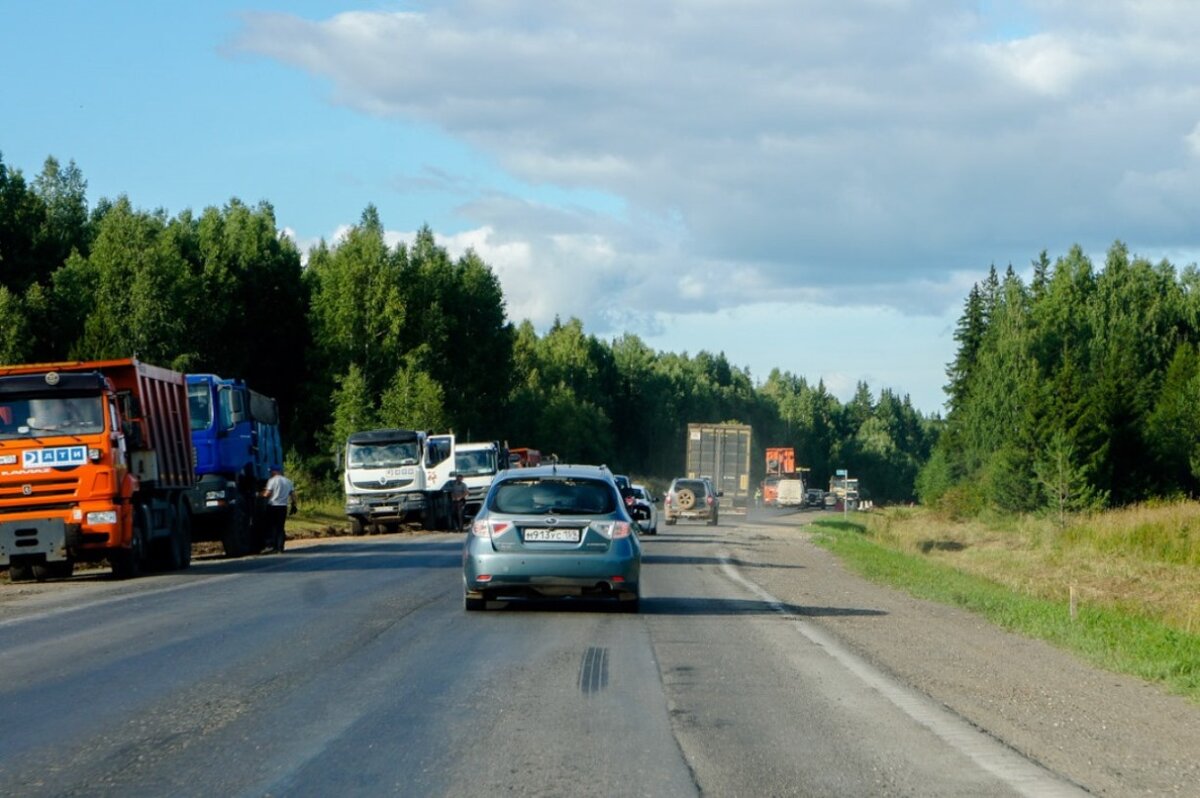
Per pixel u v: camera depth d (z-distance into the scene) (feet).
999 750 31.68
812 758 30.30
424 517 181.68
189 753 30.27
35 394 86.43
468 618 59.77
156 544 99.09
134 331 285.43
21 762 29.37
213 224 360.07
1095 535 193.36
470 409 386.73
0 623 58.59
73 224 339.36
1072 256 429.79
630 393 641.40
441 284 398.01
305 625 56.70
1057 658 52.54
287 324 373.20
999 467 304.71
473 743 31.42
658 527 204.33
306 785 27.17
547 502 61.36
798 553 135.85
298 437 350.64
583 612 63.46
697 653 48.60
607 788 27.02
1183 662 50.42
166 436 101.09
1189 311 422.00
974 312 497.05
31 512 85.56
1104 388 307.58
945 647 54.34
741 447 277.85
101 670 43.37
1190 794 27.78
